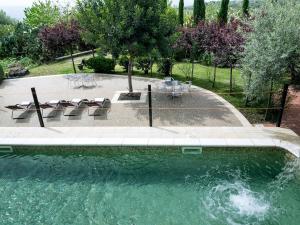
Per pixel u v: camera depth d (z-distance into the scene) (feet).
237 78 62.85
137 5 43.34
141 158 34.40
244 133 36.32
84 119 42.86
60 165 34.09
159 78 64.08
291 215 26.08
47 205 28.32
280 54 35.19
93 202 28.43
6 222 26.45
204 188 29.63
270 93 40.42
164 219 26.09
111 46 45.91
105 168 33.19
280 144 33.24
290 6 38.22
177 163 33.40
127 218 26.35
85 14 47.32
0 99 54.44
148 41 46.11
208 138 35.14
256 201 27.81
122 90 56.18
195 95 51.96
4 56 94.38
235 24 59.47
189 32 61.72
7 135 38.14
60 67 79.51
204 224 25.36
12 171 33.40
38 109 39.70
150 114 38.45
